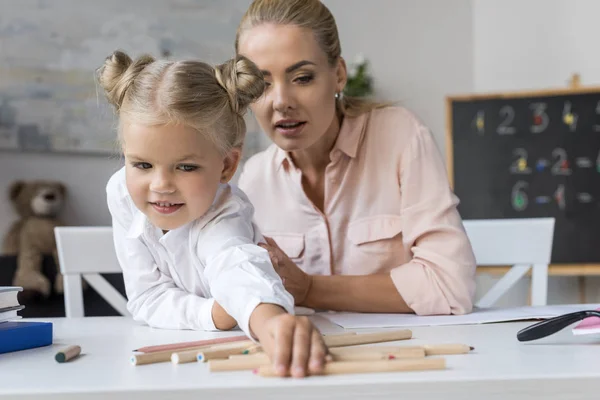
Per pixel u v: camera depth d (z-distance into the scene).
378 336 0.81
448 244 1.19
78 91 3.57
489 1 3.83
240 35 1.24
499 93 3.31
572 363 0.64
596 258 3.20
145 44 3.68
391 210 1.35
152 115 0.82
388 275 1.19
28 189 3.37
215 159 0.87
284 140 1.22
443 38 3.93
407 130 1.34
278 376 0.60
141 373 0.64
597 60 3.43
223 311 0.94
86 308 2.67
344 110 1.36
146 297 1.03
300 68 1.18
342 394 0.57
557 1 3.58
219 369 0.64
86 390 0.57
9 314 0.86
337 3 3.94
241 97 0.90
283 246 1.42
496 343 0.78
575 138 3.23
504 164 3.30
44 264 3.12
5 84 3.48
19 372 0.66
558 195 3.25
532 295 1.52
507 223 1.53
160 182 0.84
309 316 1.15
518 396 0.58
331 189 1.38
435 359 0.62
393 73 3.94
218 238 0.93
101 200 3.60
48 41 3.54
